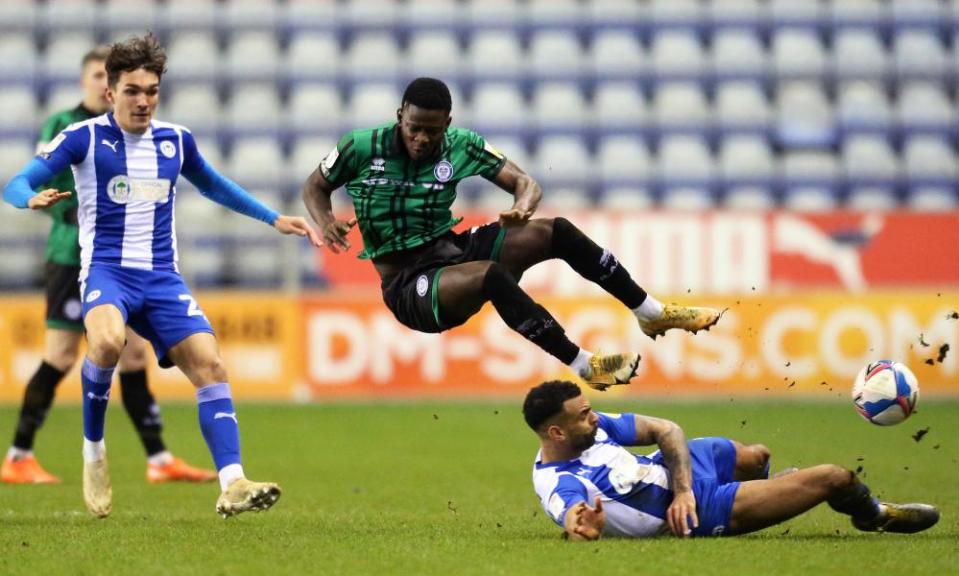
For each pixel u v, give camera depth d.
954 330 58.66
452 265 23.42
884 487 34.03
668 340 58.69
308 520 27.34
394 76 79.12
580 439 22.55
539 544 22.52
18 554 21.59
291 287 60.28
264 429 50.47
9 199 24.19
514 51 79.88
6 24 79.00
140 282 25.47
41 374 36.38
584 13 80.94
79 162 25.27
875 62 79.69
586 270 23.97
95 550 22.00
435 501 31.84
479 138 24.69
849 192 75.75
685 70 79.19
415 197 24.34
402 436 48.31
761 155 76.19
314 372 59.56
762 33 80.69
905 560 20.61
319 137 76.56
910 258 58.84
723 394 58.72
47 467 40.25
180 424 52.66
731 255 58.69
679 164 75.62
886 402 23.28
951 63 79.69
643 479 22.66
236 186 27.14
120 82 25.22
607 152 76.38
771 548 21.56
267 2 80.44
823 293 58.69
